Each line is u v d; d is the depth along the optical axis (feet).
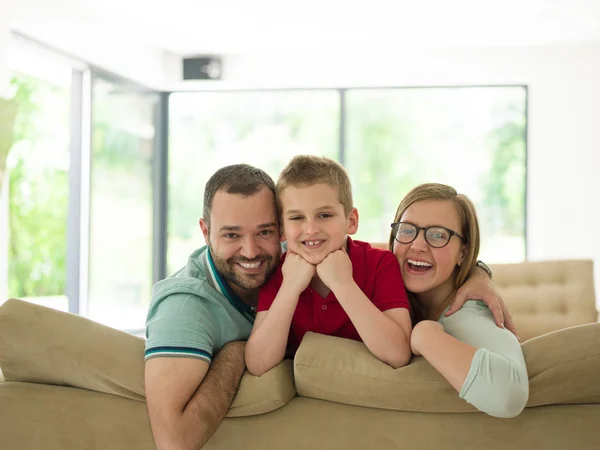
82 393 4.47
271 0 17.47
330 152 24.07
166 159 24.52
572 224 21.72
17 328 4.49
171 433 3.98
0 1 14.88
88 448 4.41
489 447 4.11
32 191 27.35
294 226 4.97
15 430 4.45
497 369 3.89
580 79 21.49
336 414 4.27
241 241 5.12
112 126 20.98
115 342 4.58
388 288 5.12
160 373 4.26
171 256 24.62
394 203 23.70
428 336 4.19
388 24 19.48
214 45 22.07
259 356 4.61
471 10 18.11
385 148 23.72
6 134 6.68
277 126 24.39
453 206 5.38
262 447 4.32
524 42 21.36
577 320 9.66
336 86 23.61
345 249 5.32
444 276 5.32
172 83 23.31
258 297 5.69
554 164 21.80
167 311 4.70
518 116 22.88
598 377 4.03
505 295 9.88
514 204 22.86
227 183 5.16
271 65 23.00
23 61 18.72
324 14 18.61
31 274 27.73
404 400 4.16
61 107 26.66
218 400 4.22
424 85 23.13
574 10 18.03
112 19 19.11
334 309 5.23
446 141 23.34
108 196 20.72
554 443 4.07
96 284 19.98
